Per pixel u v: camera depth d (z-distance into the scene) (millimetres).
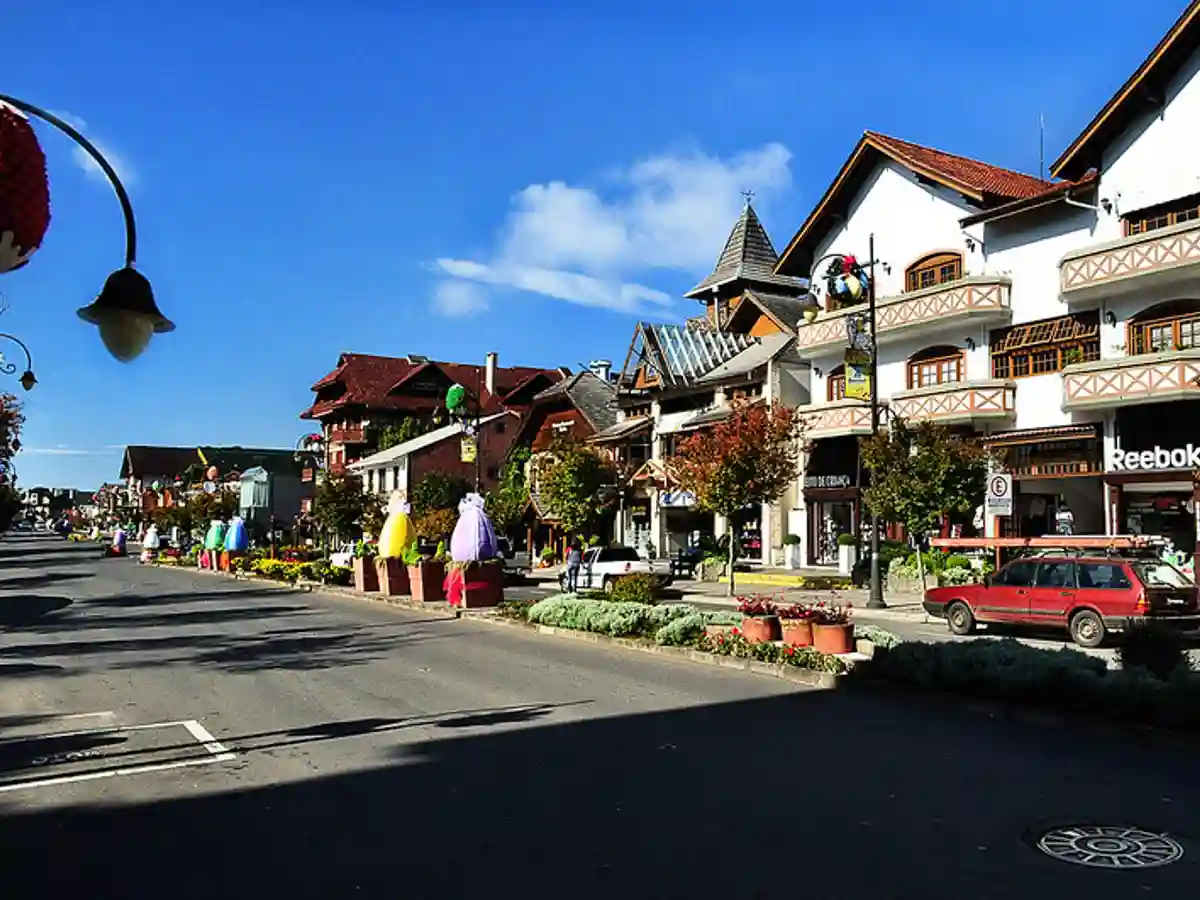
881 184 34344
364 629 19734
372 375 81562
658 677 12742
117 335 5957
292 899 5297
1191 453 24719
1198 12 24500
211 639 18125
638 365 47594
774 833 6270
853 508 35094
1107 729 9086
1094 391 26016
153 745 9180
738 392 40750
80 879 5664
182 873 5730
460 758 8430
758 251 49719
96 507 170625
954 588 18891
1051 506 29797
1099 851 5852
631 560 30734
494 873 5633
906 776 7645
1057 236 28734
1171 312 26031
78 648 16875
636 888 5363
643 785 7465
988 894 5199
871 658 12289
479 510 24016
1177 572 16828
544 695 11500
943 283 31141
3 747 9148
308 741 9234
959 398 29797
